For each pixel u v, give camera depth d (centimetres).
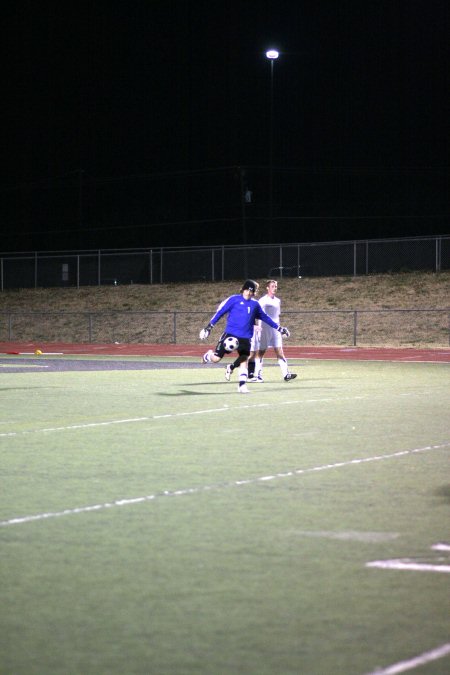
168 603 893
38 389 3344
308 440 2006
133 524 1220
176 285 9250
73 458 1764
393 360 5397
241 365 3173
